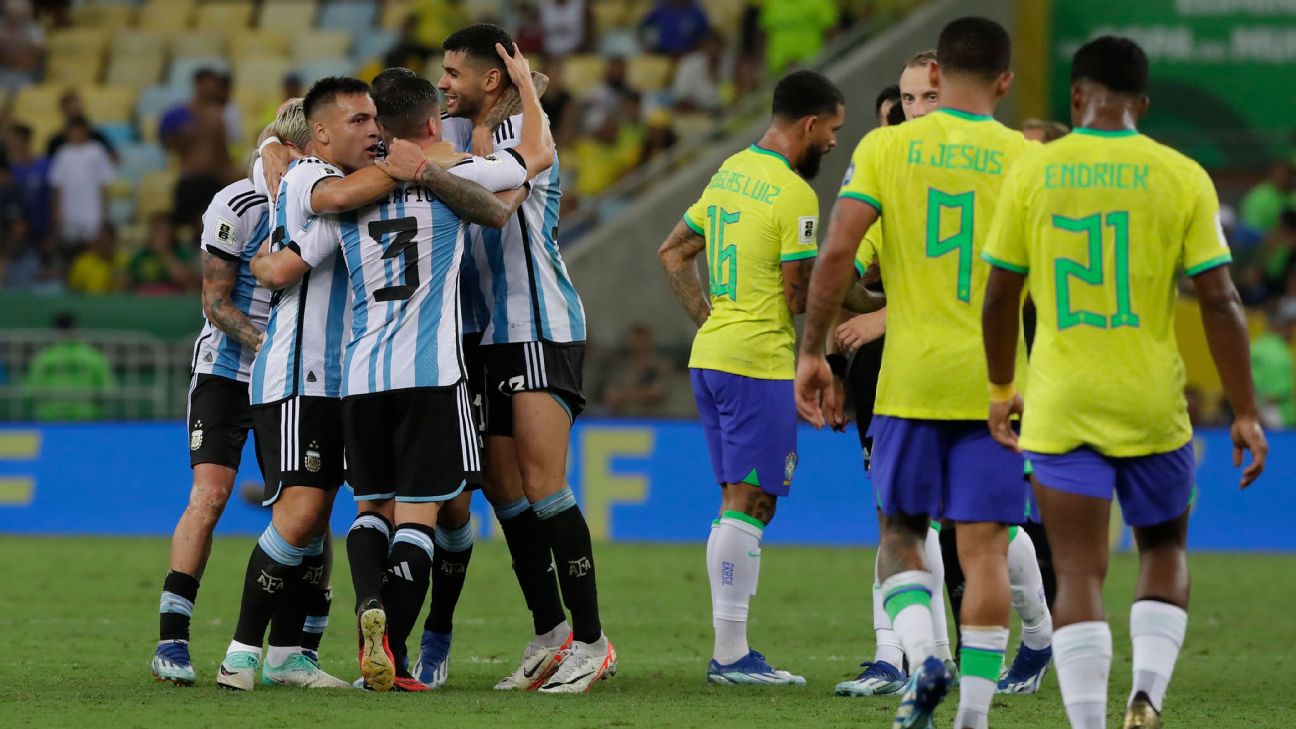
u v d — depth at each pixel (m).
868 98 58.69
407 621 20.75
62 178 62.38
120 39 73.00
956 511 16.84
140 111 70.25
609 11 70.81
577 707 19.72
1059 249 15.41
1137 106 15.67
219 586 36.12
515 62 21.78
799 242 22.38
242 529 49.78
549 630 22.41
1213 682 23.73
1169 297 15.44
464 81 22.09
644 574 39.75
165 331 57.16
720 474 23.34
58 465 51.06
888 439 17.06
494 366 22.03
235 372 22.52
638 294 58.06
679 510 48.34
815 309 17.20
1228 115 61.00
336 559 43.09
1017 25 60.78
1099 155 15.40
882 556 17.00
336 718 18.31
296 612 21.80
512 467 22.28
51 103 70.25
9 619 30.28
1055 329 15.48
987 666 16.36
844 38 61.44
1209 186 15.41
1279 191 59.88
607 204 60.62
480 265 21.97
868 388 22.38
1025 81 60.97
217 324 22.08
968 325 16.84
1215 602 35.78
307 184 20.66
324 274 21.12
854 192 17.08
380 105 20.89
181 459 50.56
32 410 53.97
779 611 33.34
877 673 21.66
